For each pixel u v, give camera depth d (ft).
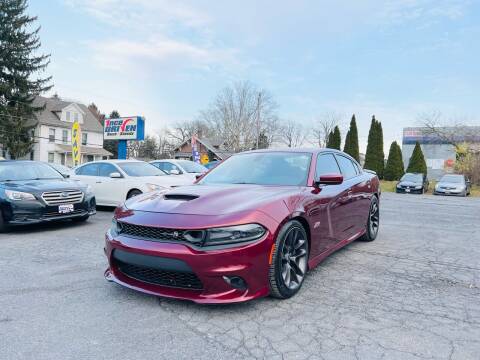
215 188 12.09
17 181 22.20
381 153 101.04
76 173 31.63
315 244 12.07
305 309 10.07
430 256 16.02
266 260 9.66
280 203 10.56
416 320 9.46
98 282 12.17
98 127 157.79
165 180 28.50
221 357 7.64
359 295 11.18
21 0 106.32
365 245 18.15
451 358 7.63
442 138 112.47
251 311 9.89
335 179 12.00
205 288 9.17
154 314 9.69
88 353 7.75
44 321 9.25
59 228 22.16
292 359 7.57
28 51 106.22
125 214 10.68
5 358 7.53
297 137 219.20
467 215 31.01
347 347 8.06
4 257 15.35
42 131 132.98
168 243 9.39
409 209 35.88
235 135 170.60
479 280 12.77
